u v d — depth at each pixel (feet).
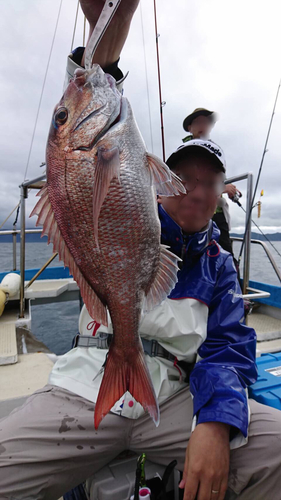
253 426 3.95
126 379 3.45
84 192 3.07
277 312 12.35
